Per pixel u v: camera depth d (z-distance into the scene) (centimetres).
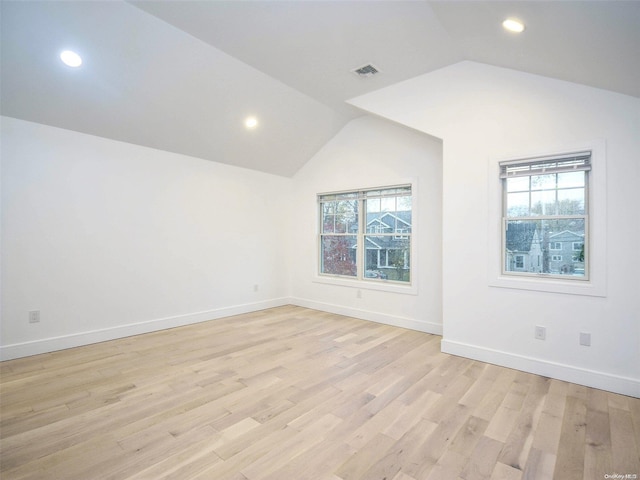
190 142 412
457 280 327
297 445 186
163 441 189
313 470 166
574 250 278
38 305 321
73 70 281
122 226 377
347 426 205
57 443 186
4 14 230
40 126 320
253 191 514
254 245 516
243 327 424
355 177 477
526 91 290
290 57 312
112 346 348
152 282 402
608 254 255
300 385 261
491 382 267
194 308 443
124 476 161
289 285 568
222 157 462
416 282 414
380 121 450
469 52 295
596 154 260
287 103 401
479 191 315
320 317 478
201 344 357
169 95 336
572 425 206
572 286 269
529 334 288
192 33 277
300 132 467
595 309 260
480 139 315
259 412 221
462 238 324
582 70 239
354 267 493
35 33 247
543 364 280
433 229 402
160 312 410
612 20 162
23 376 272
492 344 307
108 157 365
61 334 335
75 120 329
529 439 192
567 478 161
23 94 288
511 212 307
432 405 230
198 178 447
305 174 546
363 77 350
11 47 251
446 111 333
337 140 500
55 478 159
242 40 285
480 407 228
